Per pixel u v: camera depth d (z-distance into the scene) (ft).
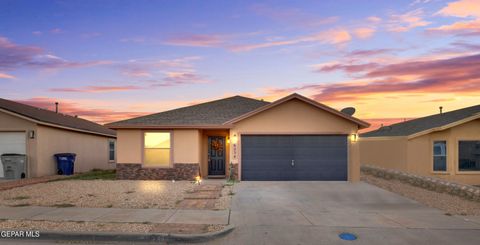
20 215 28.86
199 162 55.88
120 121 56.80
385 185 50.83
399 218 29.86
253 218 29.12
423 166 63.10
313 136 55.36
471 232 25.76
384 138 72.13
